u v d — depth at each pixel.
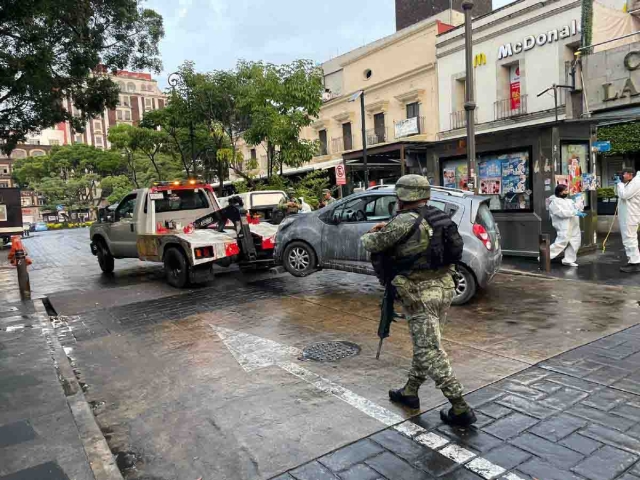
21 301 8.73
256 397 4.11
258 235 9.77
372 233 3.43
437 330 3.38
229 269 11.29
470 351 4.90
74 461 3.15
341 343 5.40
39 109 13.76
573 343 4.99
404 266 3.34
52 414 3.87
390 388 4.13
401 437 3.32
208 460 3.19
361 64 27.48
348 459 3.09
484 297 7.16
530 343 5.05
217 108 17.12
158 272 12.05
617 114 13.56
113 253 11.54
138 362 5.22
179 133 20.55
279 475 2.96
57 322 7.12
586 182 10.54
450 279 3.45
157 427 3.71
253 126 15.52
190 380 4.59
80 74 12.80
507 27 19.92
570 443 3.12
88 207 61.81
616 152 14.48
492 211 11.06
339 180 15.16
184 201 10.64
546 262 8.94
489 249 6.63
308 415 3.72
